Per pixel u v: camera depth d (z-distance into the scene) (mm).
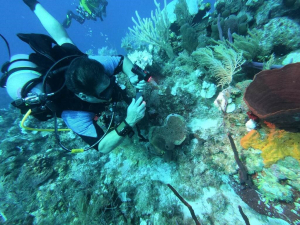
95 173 2965
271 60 2258
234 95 2008
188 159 2283
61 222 2500
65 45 1931
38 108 1569
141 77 2258
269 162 1557
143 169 2645
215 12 4223
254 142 1649
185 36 3047
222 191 2023
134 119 1698
